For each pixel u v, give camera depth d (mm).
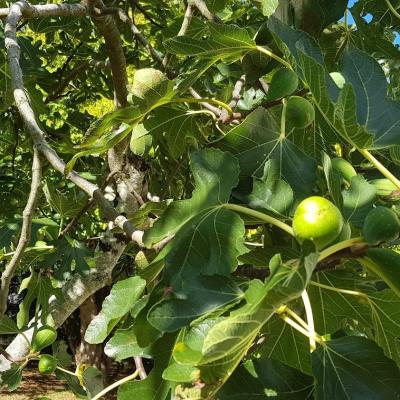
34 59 1220
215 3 1077
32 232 992
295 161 612
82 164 1670
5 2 1414
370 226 442
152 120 795
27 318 957
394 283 437
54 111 1891
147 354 497
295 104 623
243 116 734
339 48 942
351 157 847
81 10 878
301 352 607
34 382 3729
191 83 678
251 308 371
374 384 443
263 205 568
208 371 399
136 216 677
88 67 1629
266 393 440
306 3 727
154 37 1890
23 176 1848
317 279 605
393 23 958
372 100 602
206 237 498
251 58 803
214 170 530
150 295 479
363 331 765
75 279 1059
